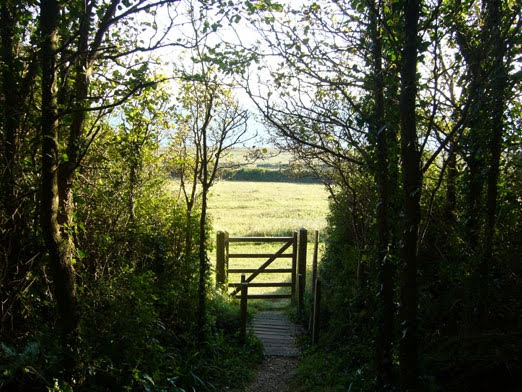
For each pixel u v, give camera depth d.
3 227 3.96
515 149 5.40
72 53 3.89
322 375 6.29
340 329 7.46
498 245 5.69
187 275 7.23
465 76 4.49
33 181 4.09
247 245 16.98
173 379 5.20
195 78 4.79
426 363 4.66
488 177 5.09
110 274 5.61
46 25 3.63
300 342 8.10
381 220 5.01
